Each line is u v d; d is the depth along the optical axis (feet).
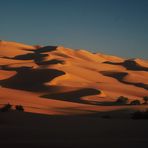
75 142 58.34
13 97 229.86
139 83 461.78
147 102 295.69
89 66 541.34
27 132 69.00
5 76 399.44
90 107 214.28
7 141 57.67
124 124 88.58
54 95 318.04
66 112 179.32
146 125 86.89
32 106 192.95
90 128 79.97
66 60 538.06
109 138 64.75
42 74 391.24
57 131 72.18
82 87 368.89
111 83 421.59
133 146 55.88
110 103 280.31
